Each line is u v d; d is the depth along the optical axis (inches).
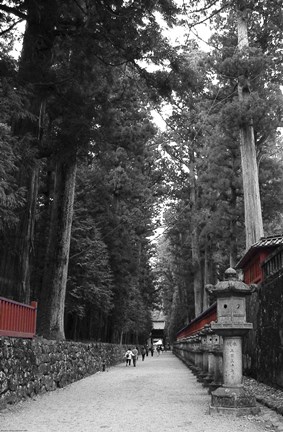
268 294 446.0
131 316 1552.7
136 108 960.3
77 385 587.5
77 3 497.0
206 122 962.7
